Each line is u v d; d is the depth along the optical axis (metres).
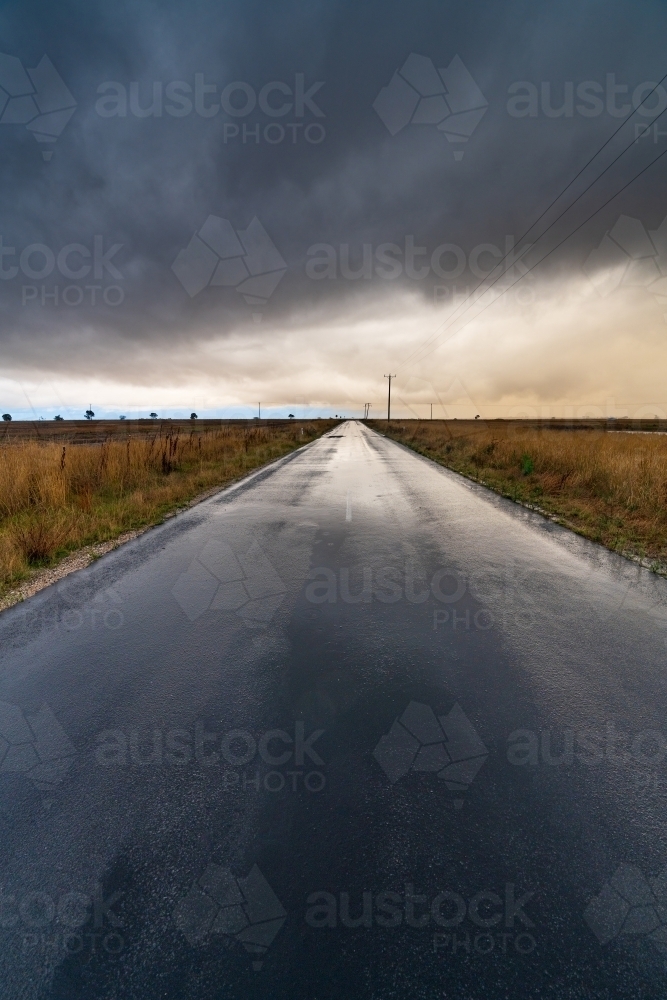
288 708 2.57
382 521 7.22
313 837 1.76
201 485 10.97
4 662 3.11
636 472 8.48
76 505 7.96
